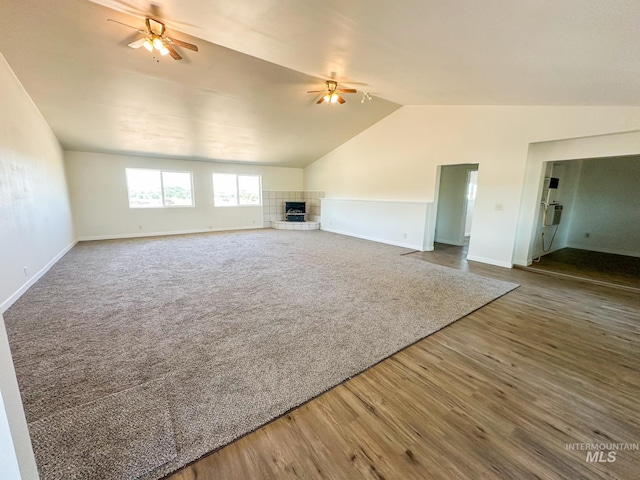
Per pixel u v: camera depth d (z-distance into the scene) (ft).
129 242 20.66
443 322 8.56
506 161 14.34
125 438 4.46
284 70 12.50
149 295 10.52
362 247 19.62
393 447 4.46
